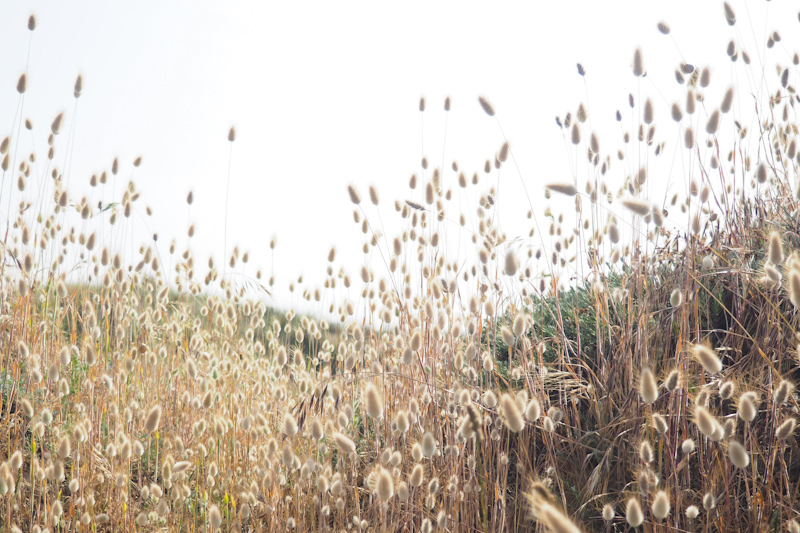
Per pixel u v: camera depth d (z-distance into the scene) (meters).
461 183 3.80
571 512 2.74
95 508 3.23
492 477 2.95
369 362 3.81
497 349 4.03
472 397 2.97
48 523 2.68
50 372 2.86
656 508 1.86
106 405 3.54
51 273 4.15
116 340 3.84
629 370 3.04
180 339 4.32
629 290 3.41
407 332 3.83
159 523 3.12
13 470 2.93
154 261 4.05
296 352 3.55
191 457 3.41
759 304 3.17
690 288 3.23
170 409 4.06
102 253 3.61
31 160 4.21
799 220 3.47
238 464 3.47
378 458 3.04
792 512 2.37
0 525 2.96
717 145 3.74
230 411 3.71
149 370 4.30
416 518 2.91
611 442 2.88
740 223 3.85
